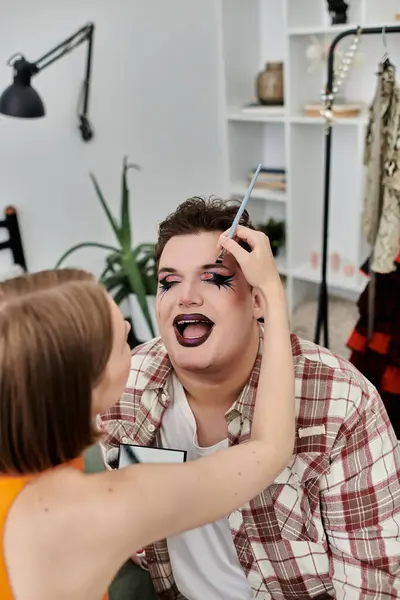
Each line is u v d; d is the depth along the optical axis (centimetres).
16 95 194
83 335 61
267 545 99
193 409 103
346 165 307
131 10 256
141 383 107
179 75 283
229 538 102
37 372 58
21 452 61
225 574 104
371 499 96
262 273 85
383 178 190
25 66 194
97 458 122
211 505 68
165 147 286
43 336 59
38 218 247
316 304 321
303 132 297
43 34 232
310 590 100
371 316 203
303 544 98
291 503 98
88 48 244
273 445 75
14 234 238
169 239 97
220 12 292
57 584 62
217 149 314
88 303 63
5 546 62
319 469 97
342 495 97
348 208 313
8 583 63
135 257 236
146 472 66
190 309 92
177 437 104
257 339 99
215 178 318
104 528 62
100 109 256
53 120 242
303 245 316
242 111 303
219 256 91
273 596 101
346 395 98
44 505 62
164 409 104
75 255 263
